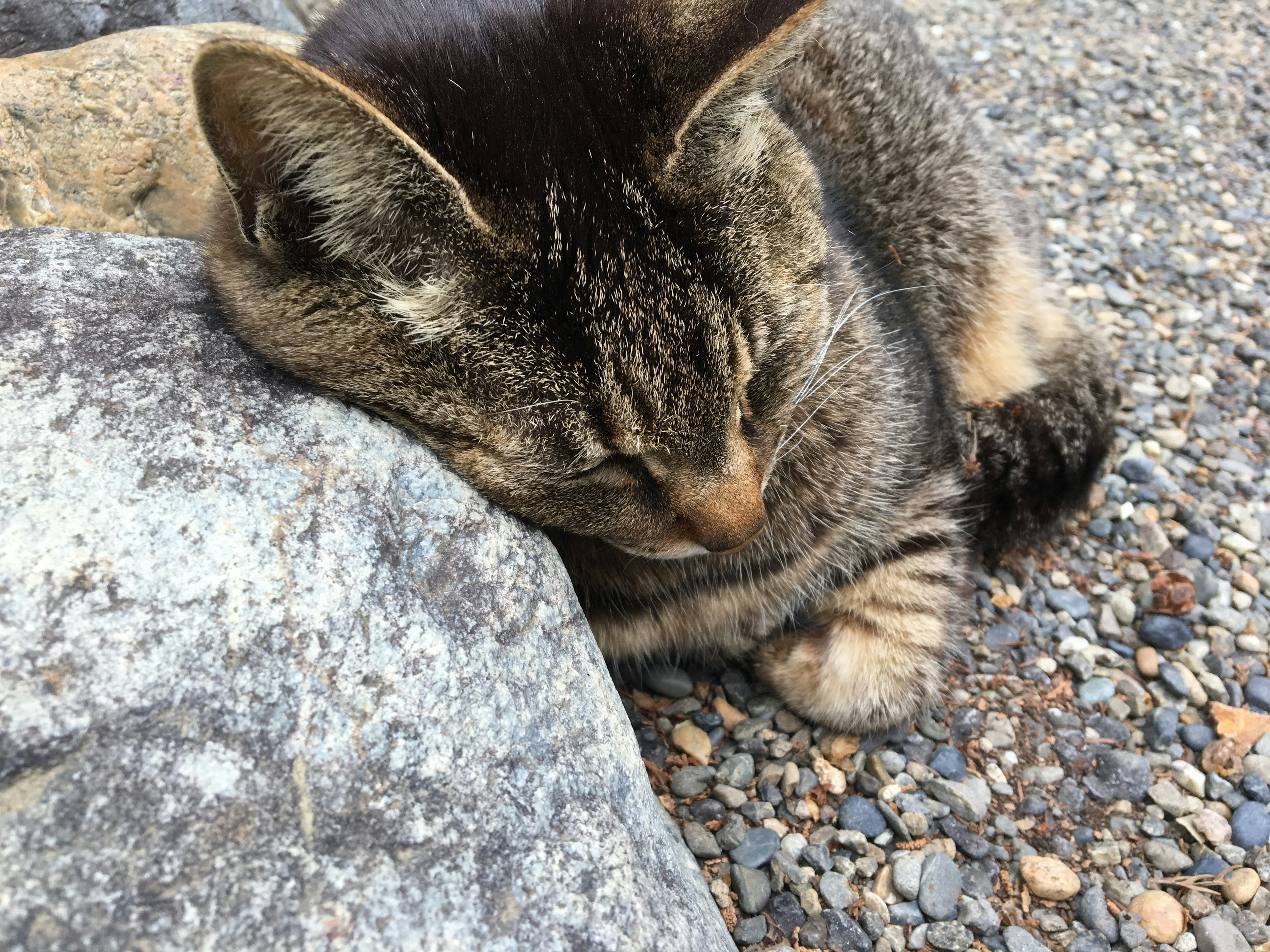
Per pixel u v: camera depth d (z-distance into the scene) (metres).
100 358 0.21
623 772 0.22
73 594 0.18
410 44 0.23
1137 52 0.74
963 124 0.43
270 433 0.21
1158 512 0.41
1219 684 0.34
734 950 0.22
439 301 0.22
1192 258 0.55
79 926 0.16
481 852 0.18
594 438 0.23
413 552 0.21
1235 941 0.27
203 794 0.17
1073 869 0.29
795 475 0.30
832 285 0.29
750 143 0.24
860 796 0.30
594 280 0.22
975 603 0.37
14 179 0.32
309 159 0.20
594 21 0.24
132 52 0.34
